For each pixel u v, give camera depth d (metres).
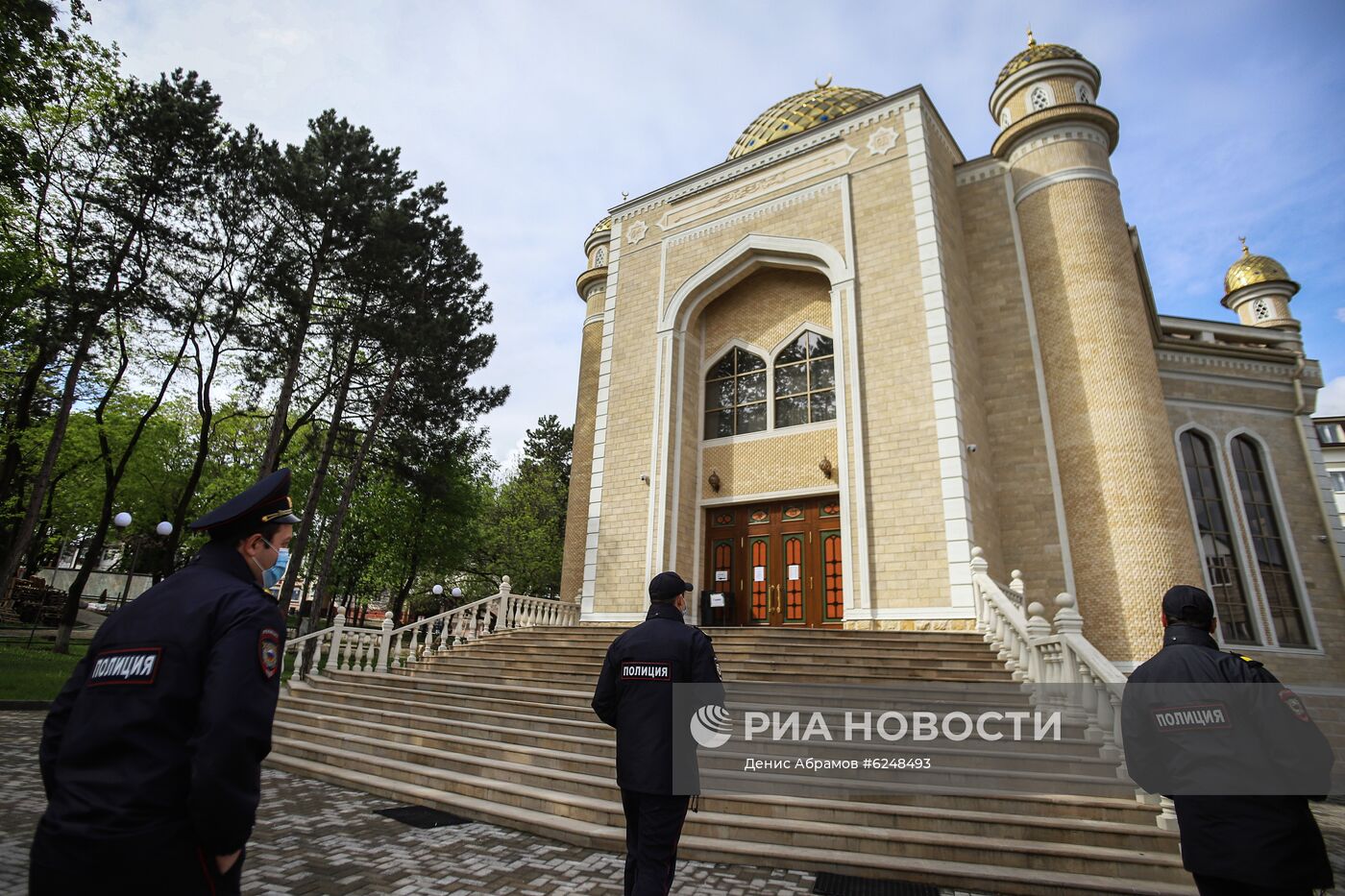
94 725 2.14
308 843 5.64
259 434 31.66
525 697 9.88
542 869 5.27
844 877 5.23
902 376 13.95
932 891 4.95
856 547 13.47
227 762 2.03
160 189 18.08
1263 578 17.03
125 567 39.09
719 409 17.66
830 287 16.59
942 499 12.79
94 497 28.36
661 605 4.54
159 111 17.61
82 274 17.08
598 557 16.86
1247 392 18.50
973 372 15.12
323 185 20.91
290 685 11.80
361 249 21.45
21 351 19.98
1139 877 5.00
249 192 19.61
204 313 19.33
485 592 39.50
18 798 6.28
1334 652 16.31
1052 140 15.88
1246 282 27.36
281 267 19.56
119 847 1.98
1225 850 2.93
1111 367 14.05
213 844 2.06
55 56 13.09
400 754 8.43
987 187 16.78
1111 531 13.36
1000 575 14.12
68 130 17.70
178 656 2.23
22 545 16.06
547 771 7.20
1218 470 17.75
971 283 16.36
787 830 5.71
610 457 17.56
